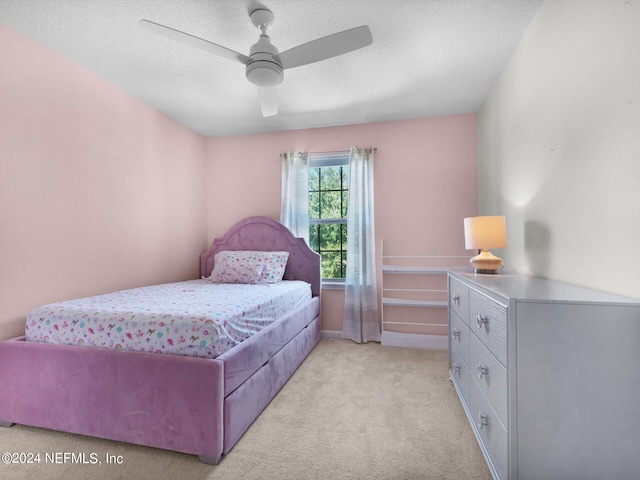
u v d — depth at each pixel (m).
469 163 3.29
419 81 2.63
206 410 1.50
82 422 1.67
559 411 1.14
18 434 1.75
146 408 1.58
